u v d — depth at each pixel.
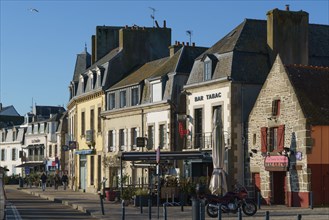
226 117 34.84
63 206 35.34
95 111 51.19
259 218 24.03
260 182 33.00
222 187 28.75
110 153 47.97
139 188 33.78
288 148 30.88
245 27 36.94
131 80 46.25
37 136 86.00
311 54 37.84
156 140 41.75
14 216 27.33
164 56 51.84
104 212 28.52
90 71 52.00
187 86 38.22
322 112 30.62
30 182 70.75
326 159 30.27
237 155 34.25
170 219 24.42
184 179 33.72
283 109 31.53
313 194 29.92
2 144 95.19
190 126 38.03
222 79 35.03
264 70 35.56
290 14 36.53
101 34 55.47
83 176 54.56
